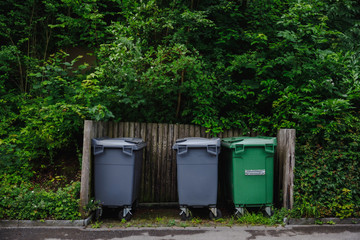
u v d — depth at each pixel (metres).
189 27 7.30
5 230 4.54
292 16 6.49
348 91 5.89
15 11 8.16
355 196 5.19
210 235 4.50
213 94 6.77
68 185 5.43
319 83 6.12
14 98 7.27
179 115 6.98
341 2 8.17
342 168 5.22
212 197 5.16
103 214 5.50
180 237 4.41
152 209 5.99
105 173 5.11
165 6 7.91
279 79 6.88
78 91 5.86
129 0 7.55
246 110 6.84
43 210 4.82
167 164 6.32
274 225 4.91
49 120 6.11
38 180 5.88
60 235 4.41
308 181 5.14
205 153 5.19
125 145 5.09
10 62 8.06
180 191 5.19
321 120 5.58
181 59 6.01
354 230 4.75
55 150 6.55
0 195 4.87
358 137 5.29
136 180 5.43
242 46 7.74
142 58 6.28
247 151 5.19
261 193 5.17
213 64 7.30
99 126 5.72
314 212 4.95
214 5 7.83
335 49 7.70
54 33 8.71
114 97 6.38
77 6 7.37
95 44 8.00
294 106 6.12
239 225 4.93
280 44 6.64
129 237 4.39
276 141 5.35
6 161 5.43
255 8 7.59
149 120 6.75
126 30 6.92
